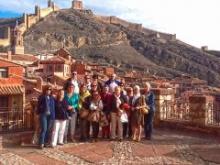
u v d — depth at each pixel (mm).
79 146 13508
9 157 11836
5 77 39875
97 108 14414
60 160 11578
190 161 11594
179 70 173625
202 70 171875
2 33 177500
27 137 14375
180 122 17000
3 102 37312
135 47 187250
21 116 15688
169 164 11219
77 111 14477
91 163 11266
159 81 89125
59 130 13688
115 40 185125
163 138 15188
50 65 67250
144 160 11641
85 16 194875
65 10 199000
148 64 166750
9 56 85750
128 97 14898
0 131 15016
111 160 11594
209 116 16391
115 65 160625
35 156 12031
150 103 14945
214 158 11945
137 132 14719
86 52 170375
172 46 191000
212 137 15516
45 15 187500
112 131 14734
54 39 171875
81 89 14672
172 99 18516
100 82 15977
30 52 151875
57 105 13562
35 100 15430
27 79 45781
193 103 16531
